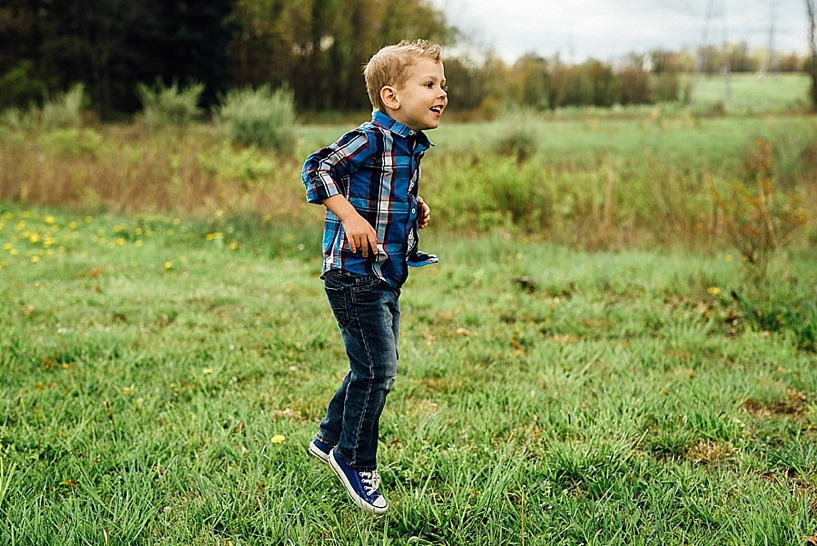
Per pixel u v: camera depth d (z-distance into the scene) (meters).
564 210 8.66
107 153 13.52
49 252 7.21
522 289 6.07
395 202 2.19
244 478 2.54
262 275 6.57
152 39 40.75
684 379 3.60
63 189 11.05
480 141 16.02
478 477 2.57
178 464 2.67
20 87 29.62
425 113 2.16
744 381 3.59
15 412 3.12
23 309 5.00
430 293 5.79
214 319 4.91
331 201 2.06
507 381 3.66
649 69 64.69
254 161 12.23
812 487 2.52
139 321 4.84
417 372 3.79
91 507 2.32
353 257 2.16
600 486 2.51
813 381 3.59
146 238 8.47
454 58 52.78
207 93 40.78
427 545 2.21
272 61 52.47
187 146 14.97
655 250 7.41
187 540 2.17
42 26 38.66
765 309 4.78
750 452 2.79
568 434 2.90
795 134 13.75
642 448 2.88
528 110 16.44
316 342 4.36
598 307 5.25
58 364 3.87
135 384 3.54
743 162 13.08
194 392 3.51
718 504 2.39
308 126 42.09
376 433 2.34
